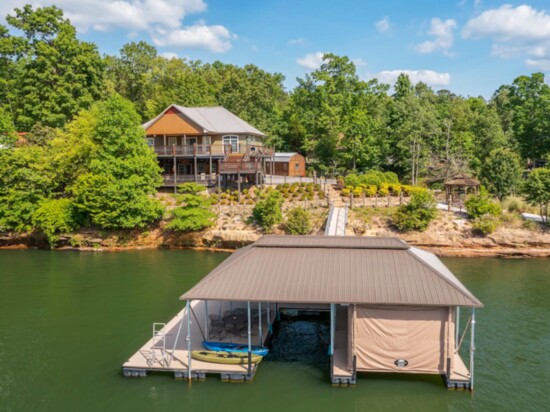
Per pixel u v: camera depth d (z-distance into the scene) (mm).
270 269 22406
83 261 45031
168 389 20875
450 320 19969
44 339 26656
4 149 54562
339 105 79812
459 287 20469
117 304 32344
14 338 26844
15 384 21547
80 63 70875
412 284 20672
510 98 87750
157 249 50000
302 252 23344
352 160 75125
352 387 20875
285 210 50625
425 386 20844
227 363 22031
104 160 50469
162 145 64312
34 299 33688
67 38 69688
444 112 80500
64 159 55406
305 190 55000
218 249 48906
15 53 72062
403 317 20297
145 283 37156
